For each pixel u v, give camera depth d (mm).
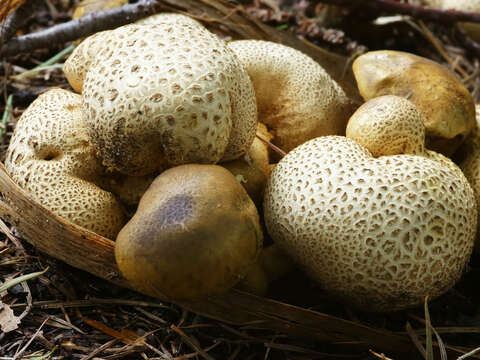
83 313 252
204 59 239
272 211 250
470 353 237
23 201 244
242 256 225
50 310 251
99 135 240
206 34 251
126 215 265
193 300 227
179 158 240
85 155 259
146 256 219
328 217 238
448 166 262
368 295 242
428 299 245
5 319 245
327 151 249
